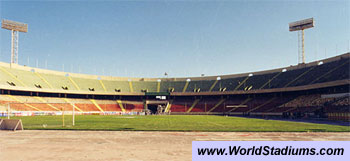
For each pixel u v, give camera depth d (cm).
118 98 10175
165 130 2380
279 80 8394
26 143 1566
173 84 10831
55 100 8381
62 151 1317
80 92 8900
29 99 7669
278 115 7169
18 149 1370
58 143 1569
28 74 8488
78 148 1401
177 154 1249
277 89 7806
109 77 10925
